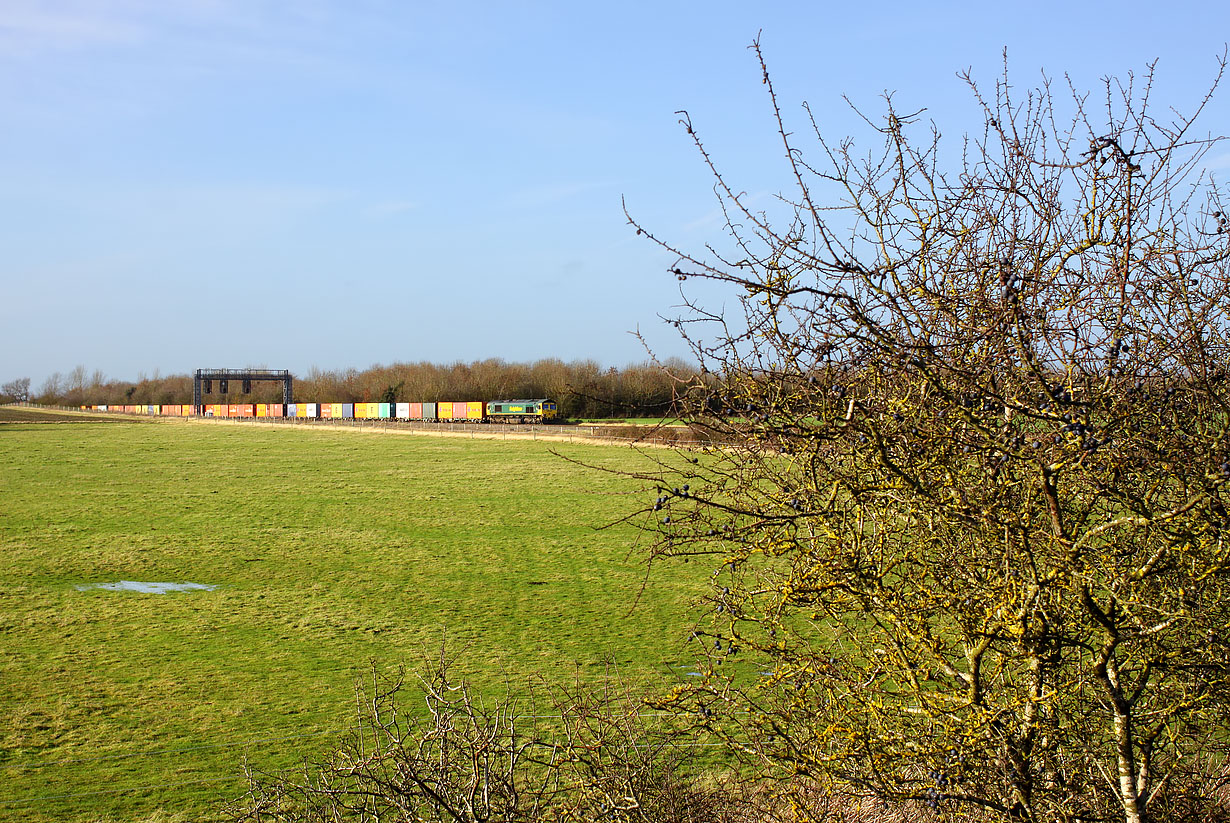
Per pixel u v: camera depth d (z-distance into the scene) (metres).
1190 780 5.93
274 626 21.88
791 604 5.53
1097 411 4.73
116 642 20.36
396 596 25.17
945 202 5.00
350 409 136.50
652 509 5.11
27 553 31.00
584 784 6.52
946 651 5.70
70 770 12.99
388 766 7.02
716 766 8.00
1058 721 5.28
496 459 64.12
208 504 43.22
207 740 14.12
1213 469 4.42
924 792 5.31
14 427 116.88
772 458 5.24
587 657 18.69
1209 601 5.07
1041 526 5.14
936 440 4.85
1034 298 4.57
